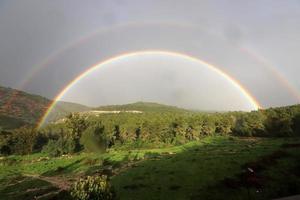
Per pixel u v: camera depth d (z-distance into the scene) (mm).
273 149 83125
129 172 76375
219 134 163750
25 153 169000
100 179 40375
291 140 112875
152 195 53406
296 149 77000
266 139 130625
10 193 79688
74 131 165375
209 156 84188
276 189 51188
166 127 162875
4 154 167250
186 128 159500
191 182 58812
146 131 165500
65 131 183000
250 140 131500
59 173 104938
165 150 122000
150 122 168750
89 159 116750
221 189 52531
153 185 59594
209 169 66500
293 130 144875
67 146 158000
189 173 65438
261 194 49375
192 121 162000
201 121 162125
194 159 81125
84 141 152125
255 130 152000
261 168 62281
